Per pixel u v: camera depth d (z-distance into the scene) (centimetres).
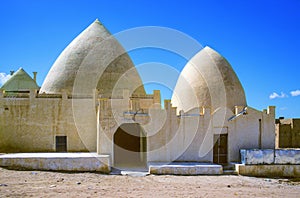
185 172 1698
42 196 1145
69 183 1383
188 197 1209
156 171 1678
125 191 1276
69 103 1984
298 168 1836
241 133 1980
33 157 1617
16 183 1334
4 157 1614
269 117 2033
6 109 1956
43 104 1970
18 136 1947
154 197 1188
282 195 1328
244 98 2181
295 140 2953
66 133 1969
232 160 1947
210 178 1639
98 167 1652
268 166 1819
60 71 2136
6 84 2502
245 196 1273
